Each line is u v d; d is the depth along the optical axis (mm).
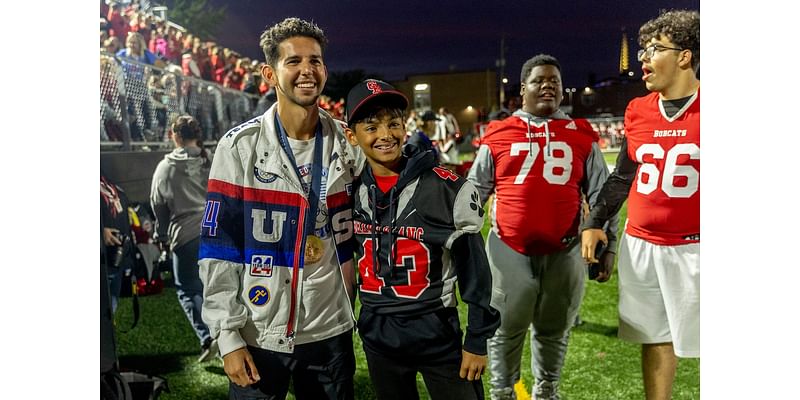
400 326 1518
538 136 1934
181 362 2213
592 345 2062
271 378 1607
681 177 1909
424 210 1459
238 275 1552
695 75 1882
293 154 1568
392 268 1495
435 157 1499
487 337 1451
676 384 2055
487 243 2039
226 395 2199
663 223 1956
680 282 1975
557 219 1957
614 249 2004
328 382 1629
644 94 1920
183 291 2211
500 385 2080
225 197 1517
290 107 1563
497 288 2027
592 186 1971
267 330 1564
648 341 2027
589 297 2037
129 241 2201
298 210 1545
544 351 2066
